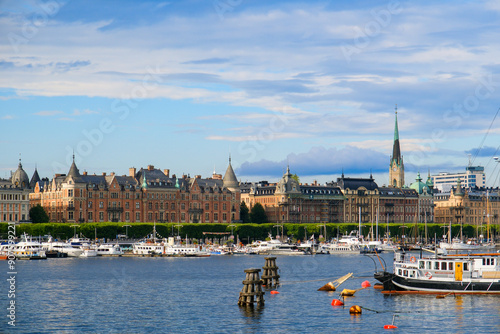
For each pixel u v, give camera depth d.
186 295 140.75
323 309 122.69
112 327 110.12
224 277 174.62
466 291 132.88
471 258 135.62
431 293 134.38
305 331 107.00
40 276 175.25
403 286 136.12
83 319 115.94
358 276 174.62
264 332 106.56
